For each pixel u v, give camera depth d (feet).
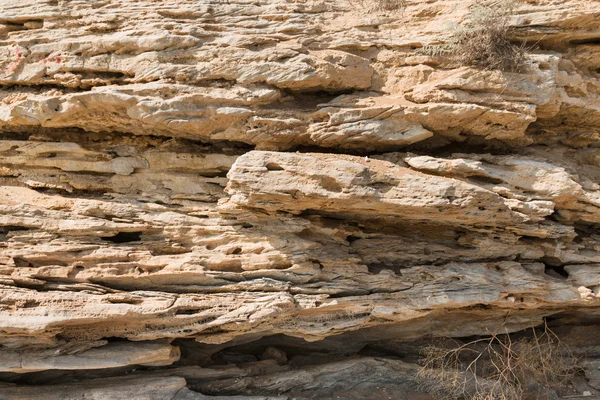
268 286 23.11
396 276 24.45
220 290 23.35
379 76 24.30
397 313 24.02
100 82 23.49
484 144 25.02
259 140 23.31
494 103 22.98
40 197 24.14
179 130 23.77
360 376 26.32
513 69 23.06
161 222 23.77
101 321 22.24
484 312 25.93
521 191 23.54
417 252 25.31
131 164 24.67
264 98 22.86
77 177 24.73
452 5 24.02
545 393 26.68
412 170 22.54
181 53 22.94
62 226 23.06
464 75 23.04
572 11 22.90
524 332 28.22
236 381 25.05
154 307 22.34
